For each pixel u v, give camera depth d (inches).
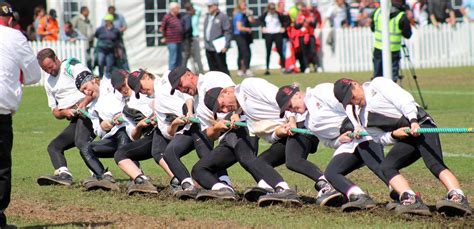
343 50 2335.1
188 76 848.3
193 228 703.7
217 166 842.8
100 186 934.4
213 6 2064.5
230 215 764.0
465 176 960.3
